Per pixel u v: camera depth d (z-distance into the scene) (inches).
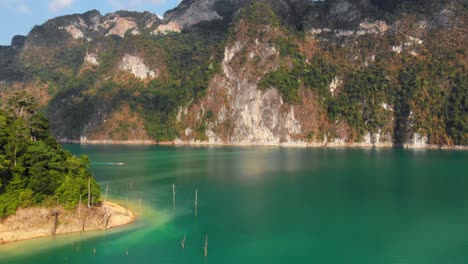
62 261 2348.7
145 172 5418.3
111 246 2573.8
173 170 5610.2
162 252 2501.2
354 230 2945.4
